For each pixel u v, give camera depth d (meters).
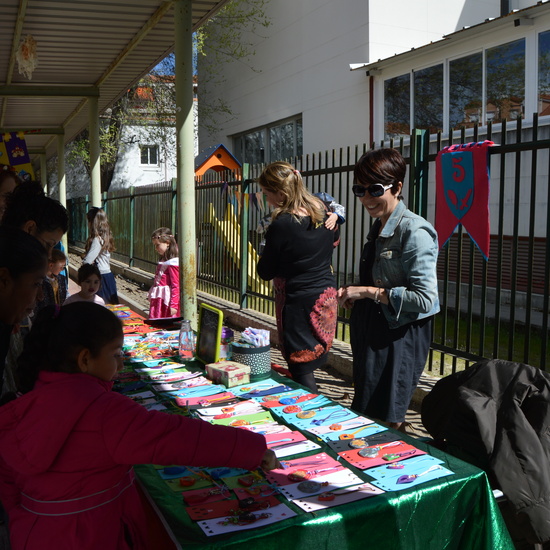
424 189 4.85
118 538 1.64
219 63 16.03
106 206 15.16
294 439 2.28
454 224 4.44
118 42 7.42
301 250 3.34
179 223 5.60
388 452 2.15
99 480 1.61
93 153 9.93
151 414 1.60
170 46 7.54
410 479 1.90
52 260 3.77
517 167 4.02
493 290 7.67
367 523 1.74
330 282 3.49
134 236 13.09
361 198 2.78
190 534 1.61
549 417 2.26
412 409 4.61
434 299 2.65
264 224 3.70
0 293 1.76
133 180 23.48
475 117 9.02
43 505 1.60
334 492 1.83
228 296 8.72
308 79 12.38
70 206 20.16
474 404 2.33
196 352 3.49
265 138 14.54
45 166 18.91
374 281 2.85
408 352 2.80
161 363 3.42
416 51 9.45
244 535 1.60
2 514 2.20
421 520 1.83
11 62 8.01
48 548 1.58
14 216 2.47
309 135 12.49
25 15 6.31
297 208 3.34
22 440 1.55
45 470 1.56
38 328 1.65
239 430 1.67
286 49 13.05
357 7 10.70
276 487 1.88
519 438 2.19
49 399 1.56
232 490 1.89
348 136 11.32
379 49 10.57
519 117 4.01
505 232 8.10
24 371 1.65
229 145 16.19
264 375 3.18
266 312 7.71
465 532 1.96
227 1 5.74
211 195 9.12
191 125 5.53
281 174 3.32
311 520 1.67
